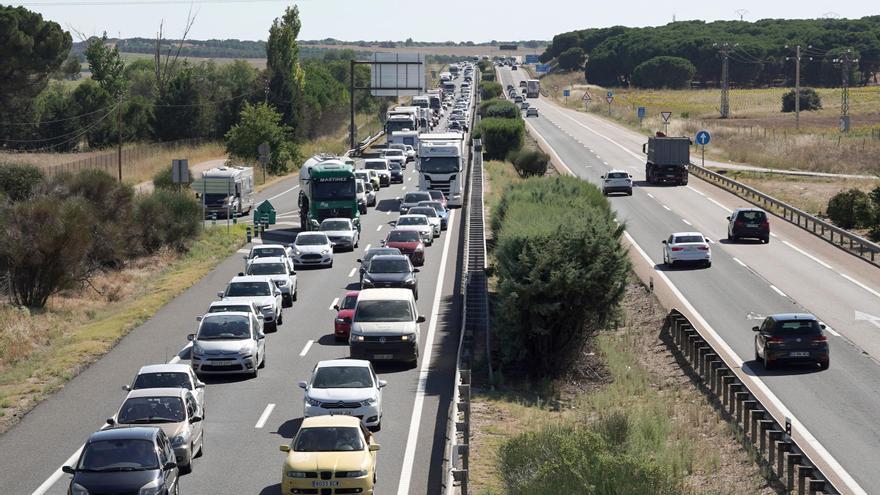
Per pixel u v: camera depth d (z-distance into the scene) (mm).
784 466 24078
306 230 61906
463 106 171375
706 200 74062
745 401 26578
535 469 21203
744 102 189375
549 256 34094
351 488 19688
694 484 22953
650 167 84125
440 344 35906
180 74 120688
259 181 90562
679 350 36531
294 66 129250
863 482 22562
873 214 61625
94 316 41250
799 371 32625
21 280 42938
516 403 30188
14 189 60906
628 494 19312
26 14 108125
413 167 104250
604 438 23531
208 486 20984
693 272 49188
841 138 107438
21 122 112875
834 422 27203
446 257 53594
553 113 166625
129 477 18094
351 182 59469
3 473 21891
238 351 30375
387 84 109938
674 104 184875
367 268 43344
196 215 59219
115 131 116562
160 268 52312
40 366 32031
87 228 44781
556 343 34531
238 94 130750
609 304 34688
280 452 23516
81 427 25578
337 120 143375
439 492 20922
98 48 150250
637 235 59719
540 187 55781
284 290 41875
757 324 39062
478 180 78250
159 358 33062
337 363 26359
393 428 25875
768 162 91812
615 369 34531
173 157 99188
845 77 121312
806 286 45688
